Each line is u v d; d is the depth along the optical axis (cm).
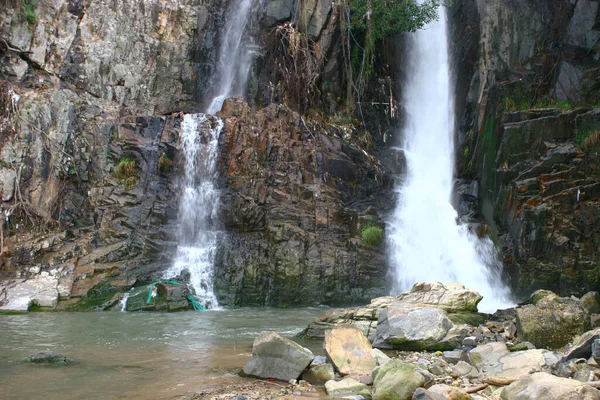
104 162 2061
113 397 645
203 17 2534
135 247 1892
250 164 2148
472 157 2414
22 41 2128
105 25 2323
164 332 1186
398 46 2822
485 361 770
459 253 2175
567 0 2306
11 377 741
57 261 1777
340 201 2177
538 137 2102
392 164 2566
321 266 1938
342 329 815
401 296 1159
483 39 2475
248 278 1888
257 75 2475
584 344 713
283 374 734
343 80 2647
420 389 570
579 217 1942
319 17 2567
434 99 2683
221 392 669
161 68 2414
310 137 2297
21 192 1908
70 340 1065
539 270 1919
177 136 2119
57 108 2047
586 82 2217
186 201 2047
